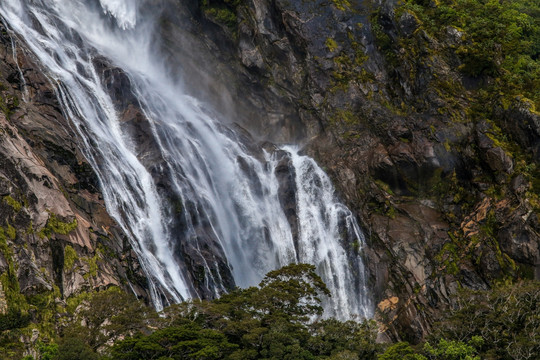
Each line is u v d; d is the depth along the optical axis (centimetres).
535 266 6322
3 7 7144
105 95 7062
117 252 5575
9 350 4341
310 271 5516
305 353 4538
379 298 6594
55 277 5009
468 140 7200
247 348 4538
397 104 7800
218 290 6159
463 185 7106
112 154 6344
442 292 6384
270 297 4881
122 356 4169
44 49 6938
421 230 6838
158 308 5600
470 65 7700
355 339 4838
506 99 7269
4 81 5947
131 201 6200
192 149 7038
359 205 7150
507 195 6762
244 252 6900
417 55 7856
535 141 6925
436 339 5341
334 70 7950
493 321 5306
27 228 5006
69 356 4103
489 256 6450
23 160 5262
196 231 6369
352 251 6919
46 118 6003
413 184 7200
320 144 7688
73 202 5538
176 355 4259
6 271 4694
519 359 5038
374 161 7306
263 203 7200
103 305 4647
